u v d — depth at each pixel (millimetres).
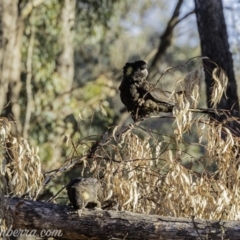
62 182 17531
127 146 10172
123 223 8406
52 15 21797
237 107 14445
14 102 19344
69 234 8531
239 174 9609
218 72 14289
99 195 8727
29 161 9719
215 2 15016
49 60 22266
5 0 16719
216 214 9312
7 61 16750
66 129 20672
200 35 15141
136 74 11000
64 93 21609
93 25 23562
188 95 9891
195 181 9992
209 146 9680
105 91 22812
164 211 9609
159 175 9906
